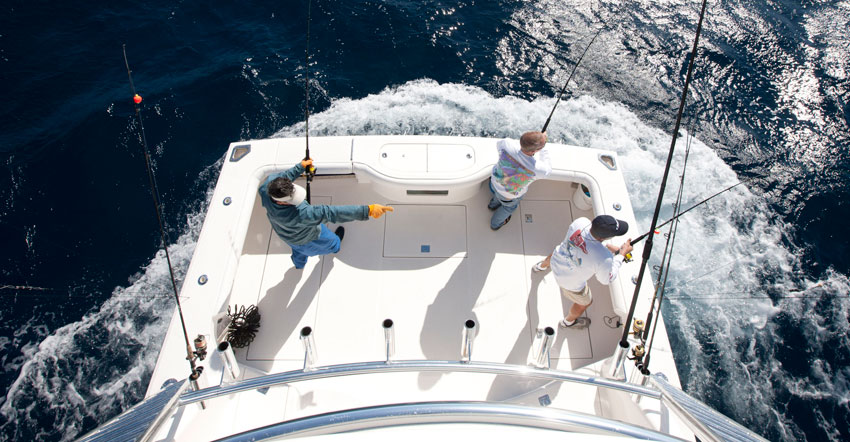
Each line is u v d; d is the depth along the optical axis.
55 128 7.26
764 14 9.73
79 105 7.53
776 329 5.74
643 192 6.91
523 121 7.51
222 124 7.39
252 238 4.02
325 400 3.08
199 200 6.66
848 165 7.43
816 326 5.76
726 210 6.83
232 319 3.38
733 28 9.36
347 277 3.83
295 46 8.48
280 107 7.61
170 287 5.90
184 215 6.54
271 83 7.88
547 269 3.89
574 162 3.97
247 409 2.84
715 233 6.62
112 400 5.13
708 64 8.62
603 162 3.99
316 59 8.28
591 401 3.16
